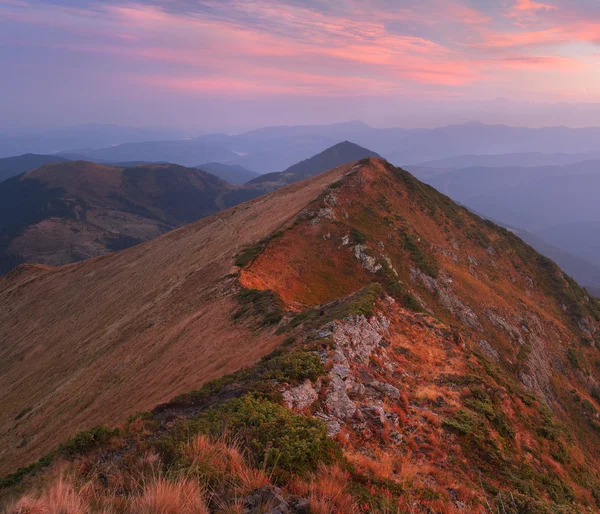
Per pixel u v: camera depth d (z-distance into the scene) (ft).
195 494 17.88
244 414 30.12
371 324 67.10
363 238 209.05
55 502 17.40
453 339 76.38
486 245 274.98
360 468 29.91
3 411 159.33
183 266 232.73
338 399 40.60
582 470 57.57
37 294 333.83
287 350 54.75
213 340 110.52
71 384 142.92
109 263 338.34
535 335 219.41
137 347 144.15
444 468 37.22
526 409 63.26
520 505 35.01
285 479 22.68
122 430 35.68
